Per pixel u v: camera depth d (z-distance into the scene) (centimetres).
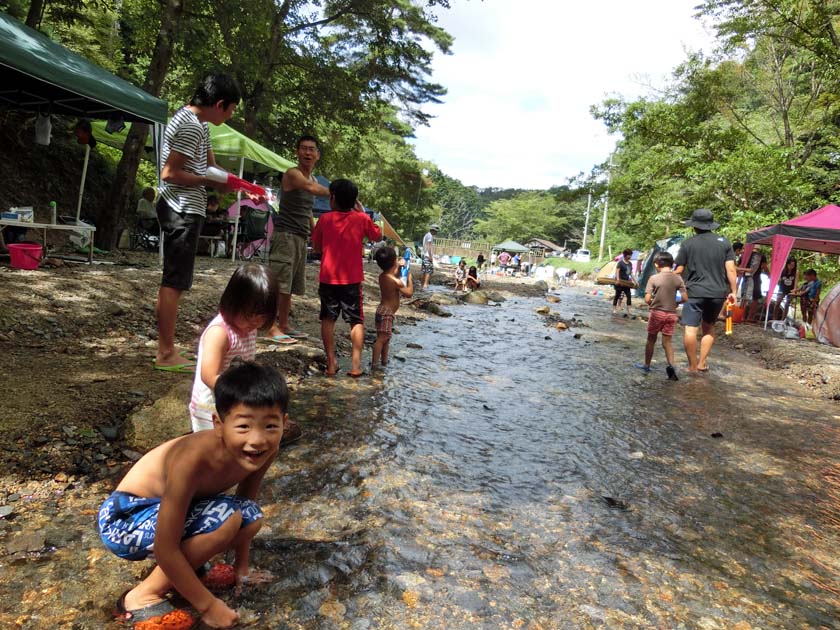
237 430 174
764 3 1653
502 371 655
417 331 900
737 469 395
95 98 716
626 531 289
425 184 4141
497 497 314
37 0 1248
